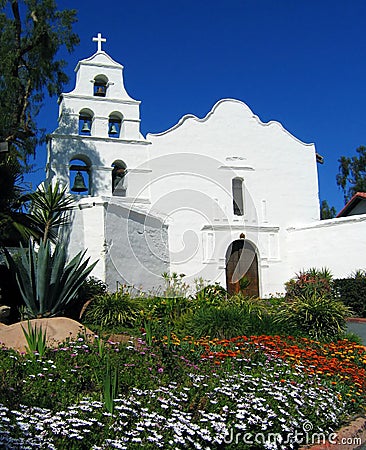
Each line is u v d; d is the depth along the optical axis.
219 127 23.00
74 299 11.45
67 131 20.22
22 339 8.41
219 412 5.61
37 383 5.84
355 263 21.03
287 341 10.21
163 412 5.38
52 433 4.61
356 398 7.45
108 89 21.34
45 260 10.63
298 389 6.64
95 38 21.73
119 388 5.80
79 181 19.19
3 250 12.39
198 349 8.41
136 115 21.45
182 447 4.83
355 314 19.19
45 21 18.67
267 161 23.69
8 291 11.45
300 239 22.94
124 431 4.86
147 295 16.94
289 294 15.62
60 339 8.41
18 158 18.95
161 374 6.63
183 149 22.05
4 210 12.09
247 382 6.61
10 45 18.58
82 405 5.22
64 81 19.92
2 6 18.34
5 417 4.62
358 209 27.61
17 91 18.83
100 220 15.39
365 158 42.53
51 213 12.28
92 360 6.85
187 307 12.40
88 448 4.60
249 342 9.30
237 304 12.52
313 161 24.58
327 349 9.88
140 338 8.60
